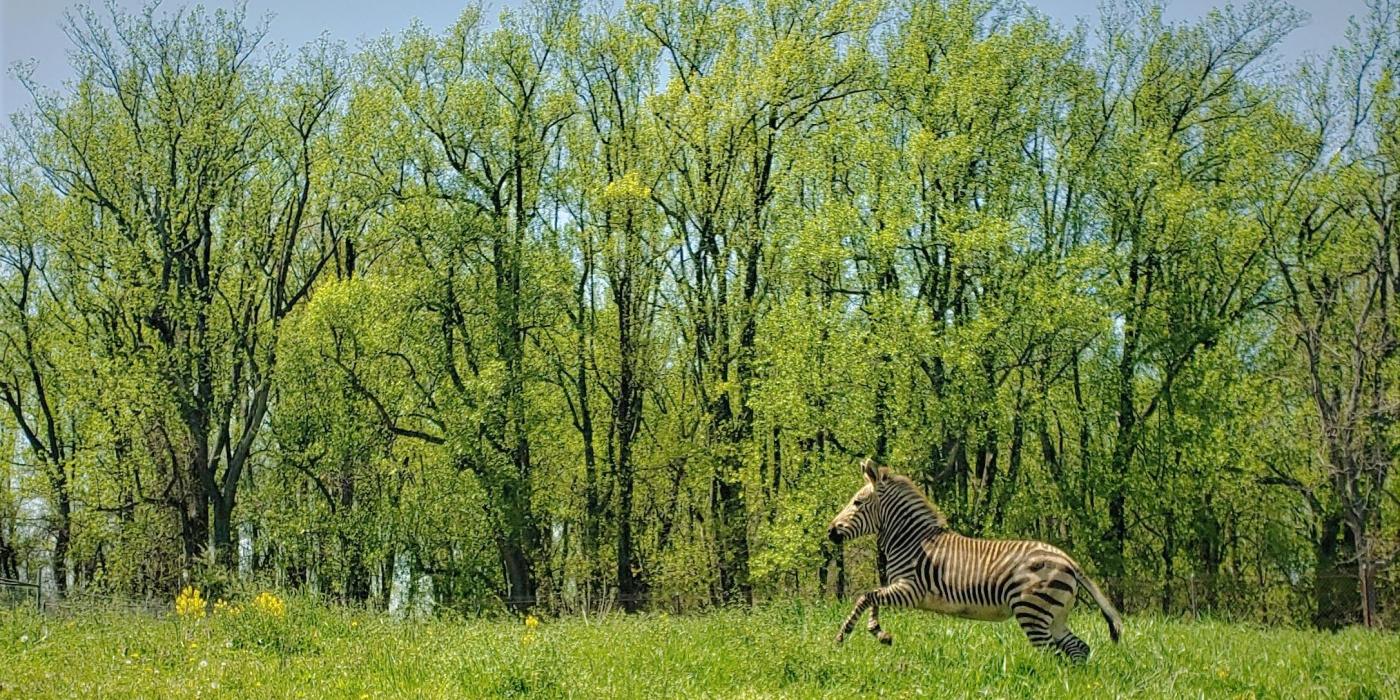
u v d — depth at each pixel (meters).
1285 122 34.38
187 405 33.03
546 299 35.00
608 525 35.56
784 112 34.62
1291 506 37.00
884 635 13.52
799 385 30.56
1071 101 34.84
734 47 34.66
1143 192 33.28
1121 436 33.16
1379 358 29.48
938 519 14.19
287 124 35.56
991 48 32.06
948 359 29.14
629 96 36.84
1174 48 35.00
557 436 36.03
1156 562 34.81
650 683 11.33
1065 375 34.44
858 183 33.72
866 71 33.59
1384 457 28.98
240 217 35.09
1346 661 13.39
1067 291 29.78
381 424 34.25
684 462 36.78
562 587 36.16
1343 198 32.34
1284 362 33.25
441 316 34.47
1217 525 35.62
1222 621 21.95
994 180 32.44
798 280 33.84
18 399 38.34
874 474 14.59
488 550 34.47
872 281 32.88
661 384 38.56
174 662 13.23
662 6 35.84
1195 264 33.94
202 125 33.16
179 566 33.59
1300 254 32.56
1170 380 33.31
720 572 35.03
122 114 34.25
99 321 36.25
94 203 34.75
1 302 36.44
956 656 12.94
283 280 36.38
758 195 35.28
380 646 13.69
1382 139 31.61
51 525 38.81
